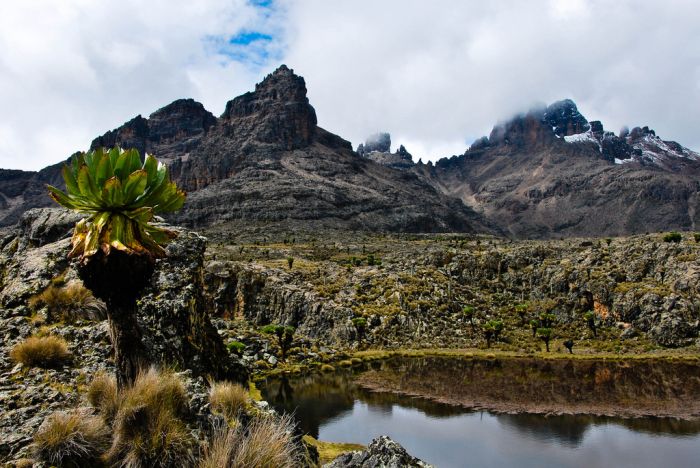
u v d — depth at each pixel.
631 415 45.88
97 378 10.00
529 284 130.38
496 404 50.34
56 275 17.14
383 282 121.81
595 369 73.12
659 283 110.06
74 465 7.98
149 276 9.41
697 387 58.69
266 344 73.25
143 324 17.28
